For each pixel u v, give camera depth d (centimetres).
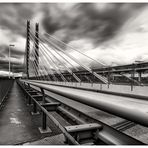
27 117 404
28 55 1834
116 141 114
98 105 95
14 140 251
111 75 1287
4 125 332
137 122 68
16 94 998
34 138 258
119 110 77
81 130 139
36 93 577
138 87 1009
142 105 75
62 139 253
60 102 258
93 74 1291
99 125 141
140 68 1016
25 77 1938
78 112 188
